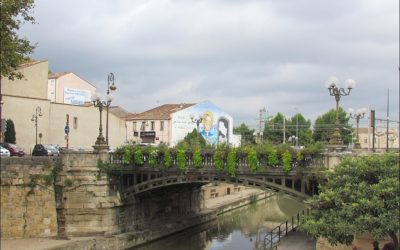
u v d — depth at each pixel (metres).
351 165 25.22
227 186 73.38
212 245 41.12
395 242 23.89
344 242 24.72
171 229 43.78
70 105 58.69
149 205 42.38
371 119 58.34
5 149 41.84
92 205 36.00
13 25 32.94
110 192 36.72
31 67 54.00
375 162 24.53
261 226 51.62
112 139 65.25
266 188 32.19
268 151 31.67
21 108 52.12
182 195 48.81
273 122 109.88
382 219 22.38
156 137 84.88
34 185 35.09
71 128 58.81
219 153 33.03
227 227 50.84
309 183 31.17
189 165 34.22
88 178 36.06
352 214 23.02
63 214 35.66
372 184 24.17
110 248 35.12
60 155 36.44
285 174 31.28
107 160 36.62
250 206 70.25
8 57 32.53
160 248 38.88
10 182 34.50
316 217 24.97
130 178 38.38
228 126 97.50
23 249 30.92
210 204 60.34
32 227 34.88
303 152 30.66
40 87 55.28
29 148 52.84
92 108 61.75
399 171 24.31
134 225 39.78
